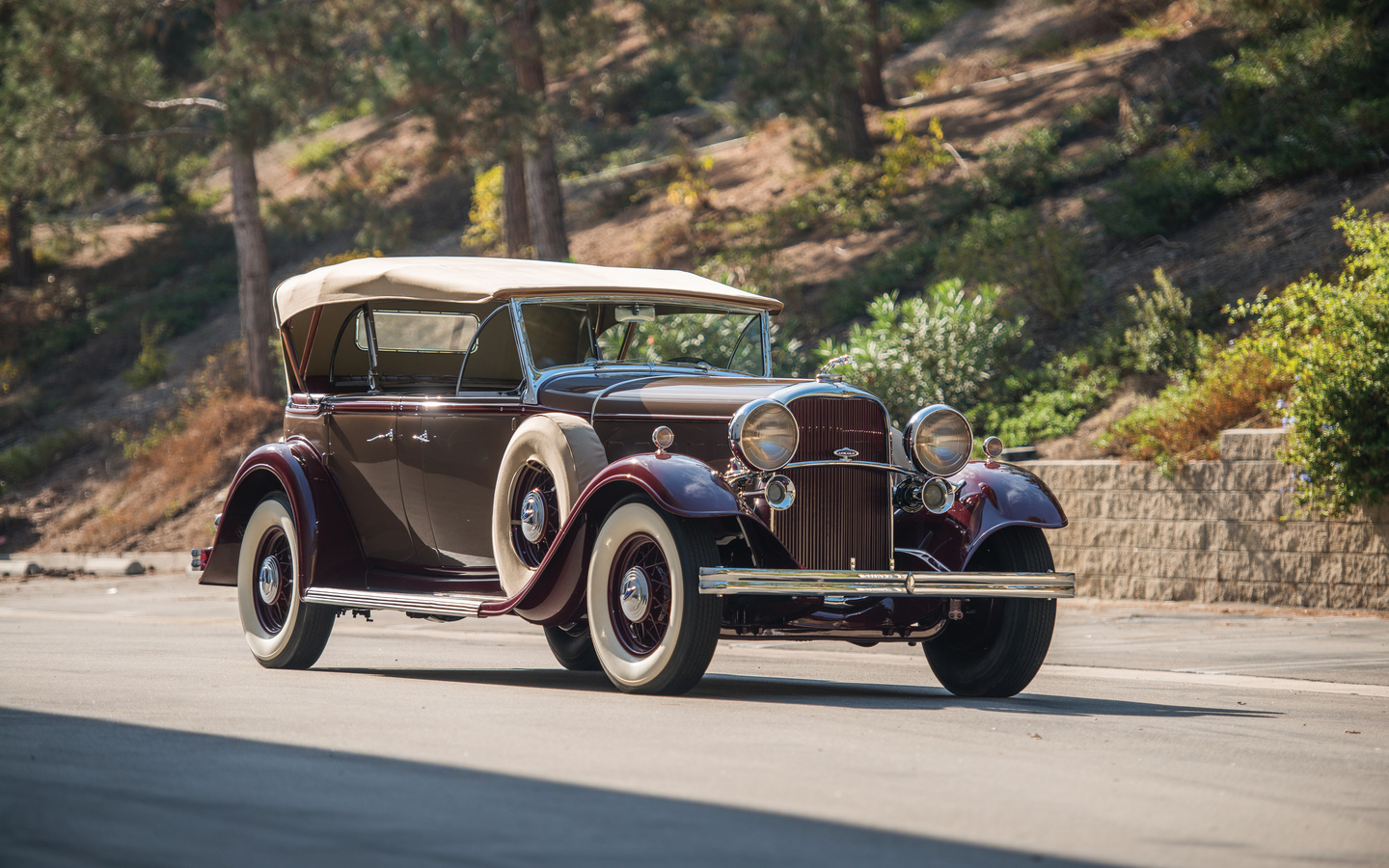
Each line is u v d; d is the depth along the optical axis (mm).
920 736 9445
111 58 49000
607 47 47656
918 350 33000
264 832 6266
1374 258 23922
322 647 15266
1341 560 23281
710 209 54656
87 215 72312
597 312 14875
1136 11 58312
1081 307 36156
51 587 38281
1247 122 39219
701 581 11289
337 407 15609
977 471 13062
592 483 12164
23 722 9789
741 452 11867
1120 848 6266
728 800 7086
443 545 14594
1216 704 12289
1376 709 12055
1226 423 26438
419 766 7977
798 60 47719
